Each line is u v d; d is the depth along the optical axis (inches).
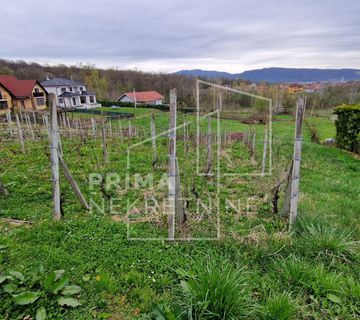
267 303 100.3
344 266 130.0
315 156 411.2
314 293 111.5
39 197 208.7
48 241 143.5
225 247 146.4
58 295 103.6
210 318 94.6
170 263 129.6
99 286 110.8
